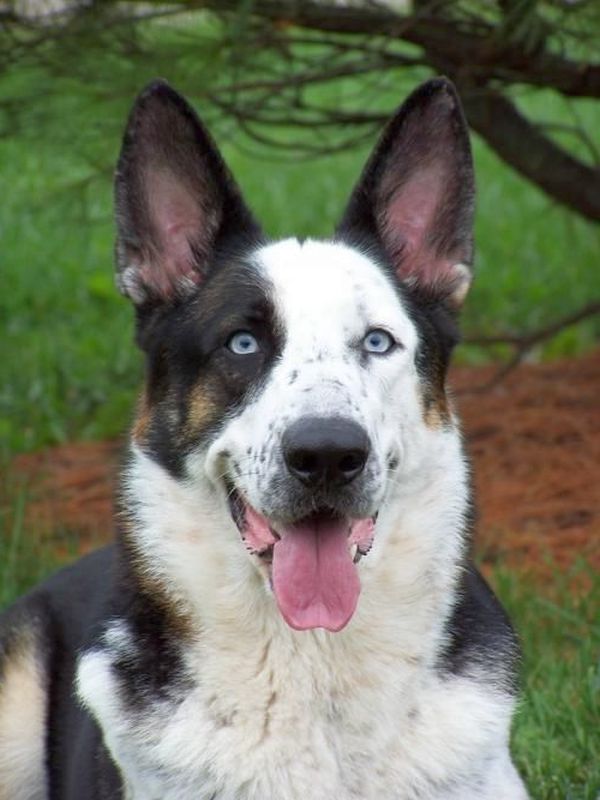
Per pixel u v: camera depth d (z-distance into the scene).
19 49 9.34
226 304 6.30
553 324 12.95
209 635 6.21
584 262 16.31
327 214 17.88
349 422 5.77
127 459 6.51
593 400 12.70
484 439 12.10
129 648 6.32
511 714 6.39
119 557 6.49
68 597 7.61
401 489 6.25
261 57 9.60
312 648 6.16
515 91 12.06
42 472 12.16
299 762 6.18
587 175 11.65
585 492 11.10
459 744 6.20
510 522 10.76
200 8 8.92
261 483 5.87
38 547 10.52
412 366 6.30
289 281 6.26
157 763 6.14
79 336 15.23
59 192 10.48
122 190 6.72
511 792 6.32
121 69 8.95
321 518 6.02
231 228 6.77
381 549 6.20
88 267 16.72
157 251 6.74
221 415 6.20
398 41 11.12
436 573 6.31
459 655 6.36
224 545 6.20
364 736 6.19
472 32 9.65
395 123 6.82
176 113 6.72
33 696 7.46
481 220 17.66
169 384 6.42
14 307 15.91
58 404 13.79
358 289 6.27
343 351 6.12
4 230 17.00
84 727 6.80
